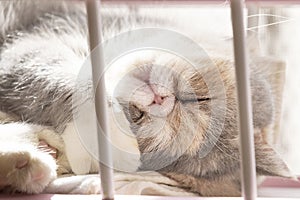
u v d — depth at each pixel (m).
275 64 0.64
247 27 0.63
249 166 0.49
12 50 0.65
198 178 0.58
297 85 0.66
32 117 0.61
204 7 0.60
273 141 0.62
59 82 0.60
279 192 0.61
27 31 0.70
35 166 0.52
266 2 0.52
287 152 0.63
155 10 0.68
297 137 0.64
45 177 0.52
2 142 0.54
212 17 0.66
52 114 0.60
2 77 0.63
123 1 0.54
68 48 0.65
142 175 0.57
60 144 0.59
